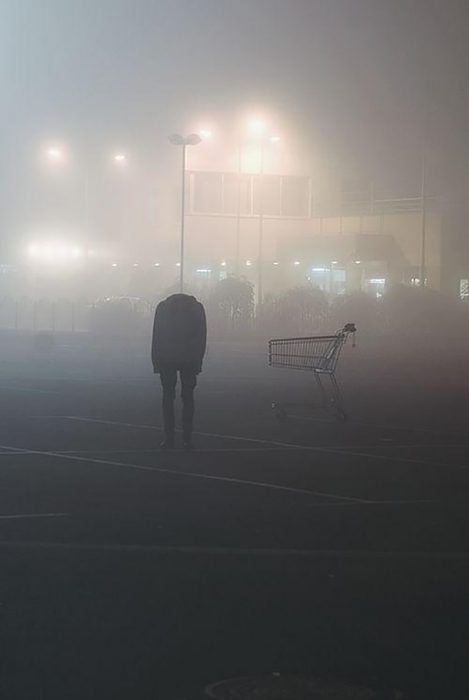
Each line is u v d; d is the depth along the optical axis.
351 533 10.63
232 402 23.58
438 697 6.16
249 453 16.00
